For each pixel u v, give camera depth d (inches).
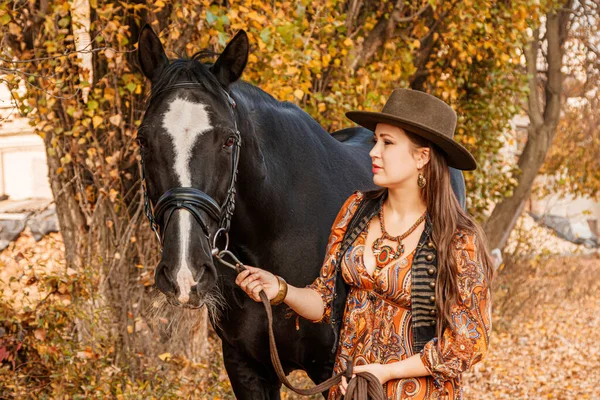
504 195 406.9
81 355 201.2
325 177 149.6
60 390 195.2
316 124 158.9
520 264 452.1
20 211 384.8
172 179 110.0
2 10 202.2
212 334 268.7
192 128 111.3
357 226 111.7
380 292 107.0
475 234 106.0
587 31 463.5
